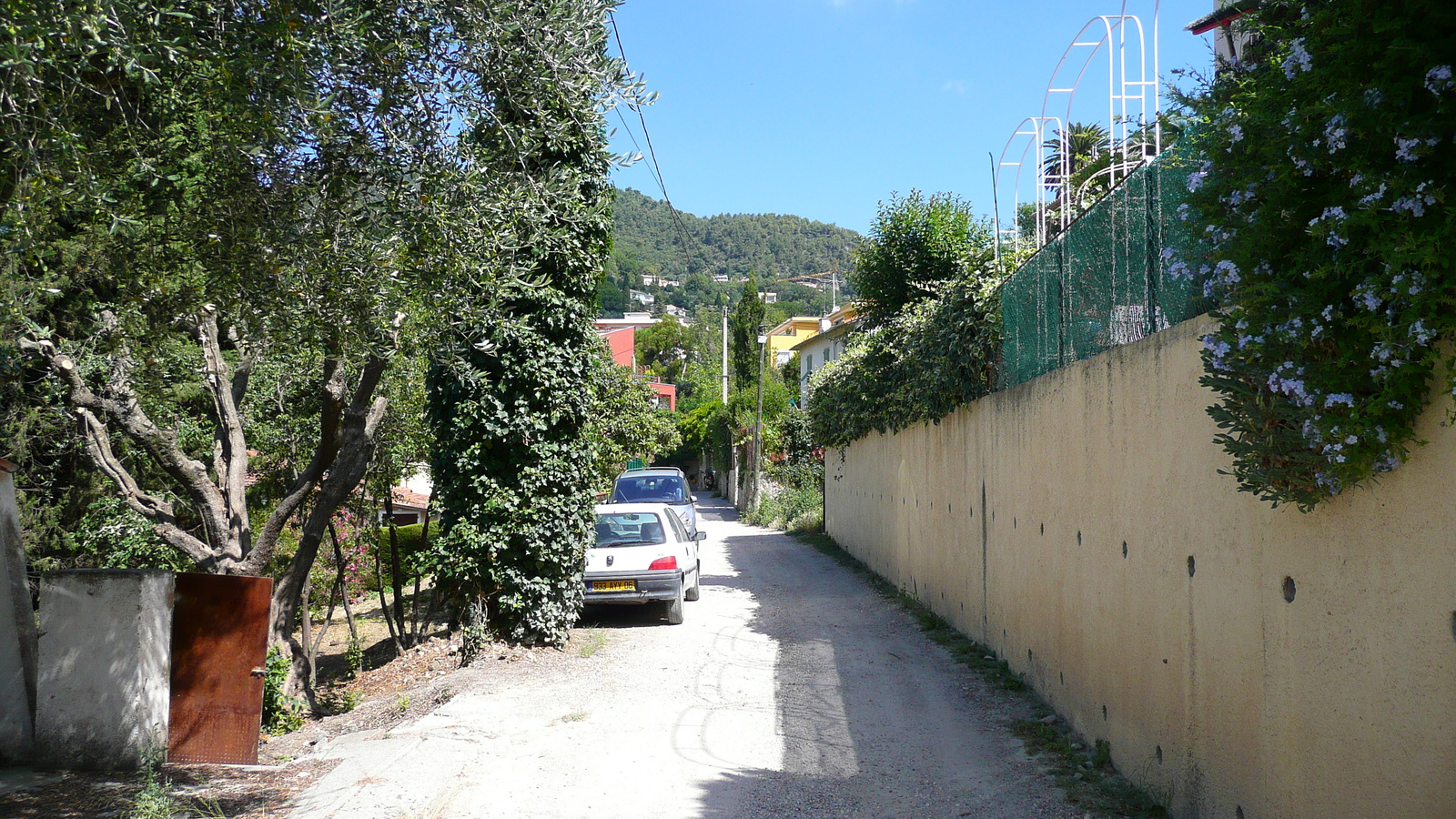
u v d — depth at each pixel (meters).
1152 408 5.46
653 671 9.57
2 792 5.70
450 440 10.56
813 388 26.56
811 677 9.20
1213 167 3.61
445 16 6.13
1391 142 2.88
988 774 6.21
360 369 7.90
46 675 6.31
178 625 6.73
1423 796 3.01
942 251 17.38
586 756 6.65
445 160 6.39
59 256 6.77
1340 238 2.95
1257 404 3.47
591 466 11.15
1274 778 4.00
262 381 10.52
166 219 5.90
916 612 13.09
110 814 5.34
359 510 11.04
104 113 5.40
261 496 11.03
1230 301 3.57
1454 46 2.64
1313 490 3.43
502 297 7.71
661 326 90.25
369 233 6.13
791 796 5.84
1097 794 5.69
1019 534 8.83
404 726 7.50
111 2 4.48
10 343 7.09
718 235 154.62
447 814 5.48
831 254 154.25
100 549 10.09
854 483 21.41
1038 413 8.18
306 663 8.58
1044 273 8.16
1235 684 4.38
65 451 10.09
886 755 6.69
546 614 10.59
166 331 6.67
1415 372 2.88
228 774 6.34
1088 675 6.79
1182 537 5.02
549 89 6.61
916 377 13.12
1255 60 3.76
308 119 5.53
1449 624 2.89
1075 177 8.65
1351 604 3.42
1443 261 2.67
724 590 16.20
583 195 10.54
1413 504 3.06
